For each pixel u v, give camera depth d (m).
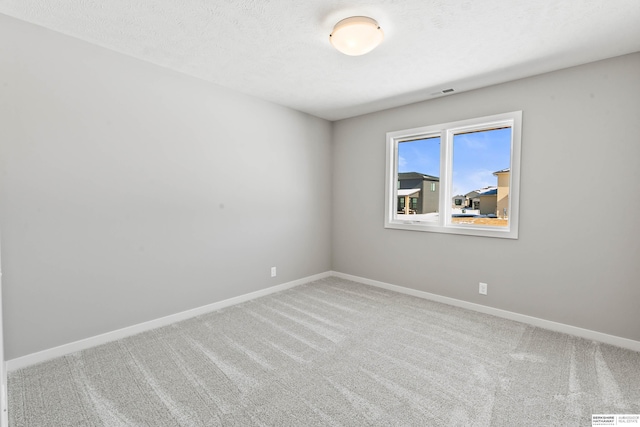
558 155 2.71
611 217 2.48
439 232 3.50
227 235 3.32
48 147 2.17
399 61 2.59
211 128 3.12
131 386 1.92
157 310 2.79
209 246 3.16
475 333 2.69
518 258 2.95
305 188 4.21
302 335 2.64
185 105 2.91
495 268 3.10
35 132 2.12
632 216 2.39
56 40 2.18
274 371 2.10
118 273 2.54
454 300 3.40
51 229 2.21
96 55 2.36
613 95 2.45
